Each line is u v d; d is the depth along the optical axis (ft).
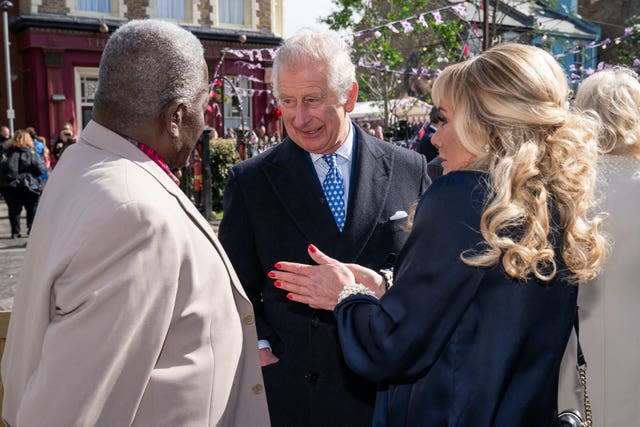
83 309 3.88
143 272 4.01
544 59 4.40
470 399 4.07
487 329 4.04
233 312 4.85
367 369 4.23
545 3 65.72
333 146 6.62
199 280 4.50
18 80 55.36
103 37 55.06
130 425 4.06
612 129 5.68
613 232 5.15
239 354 4.89
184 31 4.83
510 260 3.86
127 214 4.02
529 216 3.91
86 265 3.94
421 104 50.26
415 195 7.02
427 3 50.19
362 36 49.85
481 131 4.27
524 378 4.08
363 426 6.48
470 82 4.35
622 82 5.90
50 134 53.78
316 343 6.52
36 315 4.09
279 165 6.77
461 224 4.04
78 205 4.14
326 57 6.23
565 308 4.16
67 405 3.82
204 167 32.37
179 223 4.39
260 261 6.77
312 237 6.52
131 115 4.57
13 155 29.53
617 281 5.18
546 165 4.11
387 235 6.63
